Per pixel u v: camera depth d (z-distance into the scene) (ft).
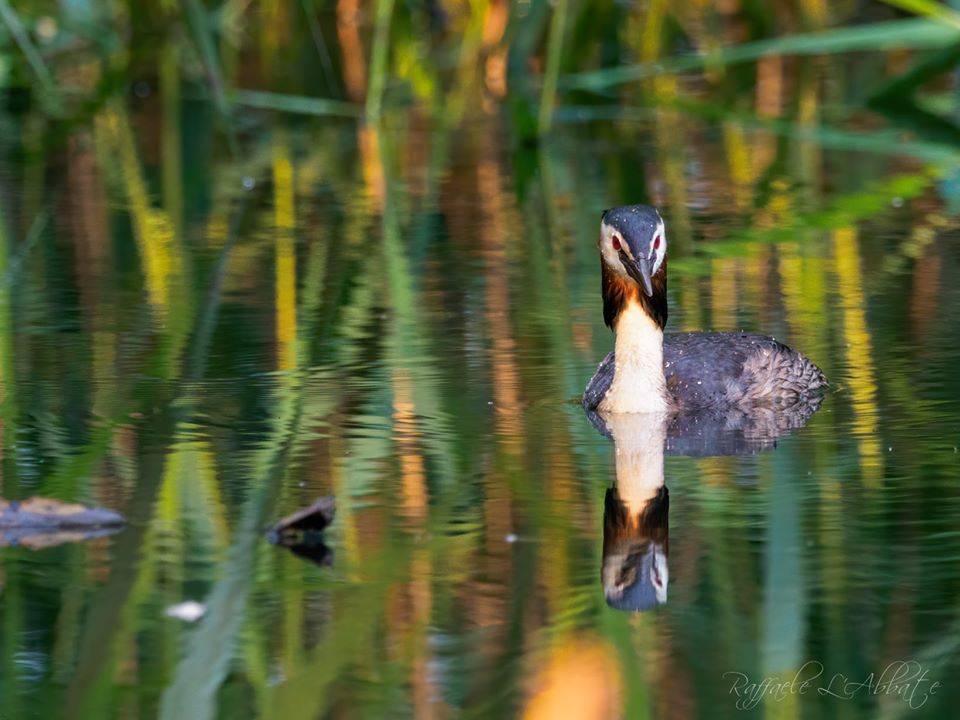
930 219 65.87
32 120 94.48
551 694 26.86
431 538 33.42
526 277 57.98
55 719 26.35
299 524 33.53
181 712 26.94
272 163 82.64
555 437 40.93
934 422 41.27
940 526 33.58
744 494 36.06
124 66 96.27
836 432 40.93
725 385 44.57
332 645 28.50
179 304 54.39
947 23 77.61
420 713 26.32
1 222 68.85
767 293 55.06
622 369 43.93
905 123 86.69
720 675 27.43
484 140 87.04
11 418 41.93
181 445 39.55
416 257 61.46
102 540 33.45
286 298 55.06
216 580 31.12
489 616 29.60
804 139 85.35
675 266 59.06
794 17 103.40
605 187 74.54
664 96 92.43
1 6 89.15
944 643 28.30
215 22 98.12
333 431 40.98
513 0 89.25
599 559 32.14
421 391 44.73
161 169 81.25
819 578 30.91
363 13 110.22
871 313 52.03
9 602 30.09
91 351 48.62
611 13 94.84
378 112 91.61
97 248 63.62
